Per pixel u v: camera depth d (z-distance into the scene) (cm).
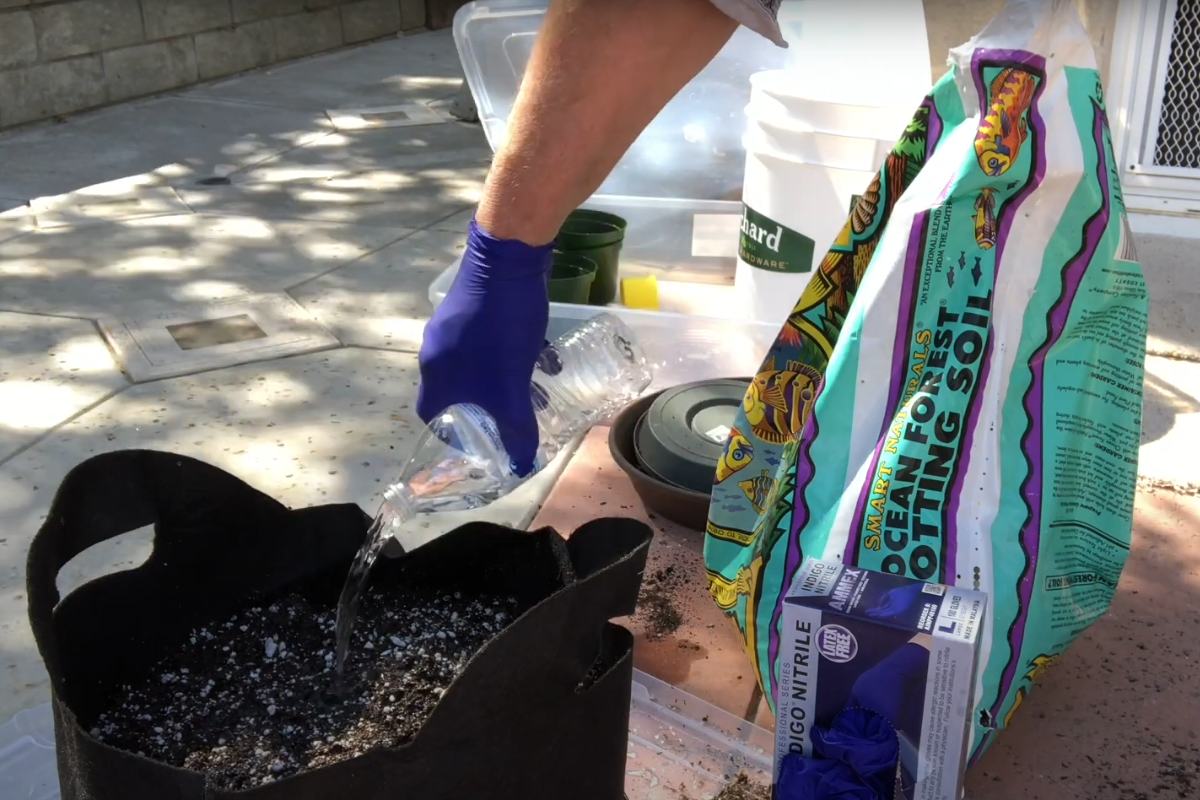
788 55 279
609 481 214
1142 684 160
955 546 130
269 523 138
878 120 223
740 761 147
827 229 234
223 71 586
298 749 118
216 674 130
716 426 204
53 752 143
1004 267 130
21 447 221
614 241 275
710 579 163
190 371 257
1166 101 332
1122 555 147
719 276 305
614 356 210
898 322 133
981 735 136
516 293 124
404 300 302
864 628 119
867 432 136
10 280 313
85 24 507
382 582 145
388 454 221
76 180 414
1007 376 131
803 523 139
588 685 121
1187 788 142
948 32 301
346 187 409
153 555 129
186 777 93
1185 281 306
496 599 144
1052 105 127
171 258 333
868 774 120
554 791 114
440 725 100
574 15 107
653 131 308
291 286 312
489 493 137
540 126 113
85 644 121
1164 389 246
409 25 716
